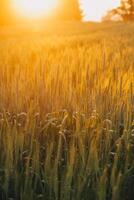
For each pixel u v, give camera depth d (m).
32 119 3.64
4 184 2.91
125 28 33.44
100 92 4.32
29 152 3.31
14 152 3.29
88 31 30.19
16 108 4.18
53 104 4.10
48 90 4.40
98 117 3.73
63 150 3.41
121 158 3.29
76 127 3.48
